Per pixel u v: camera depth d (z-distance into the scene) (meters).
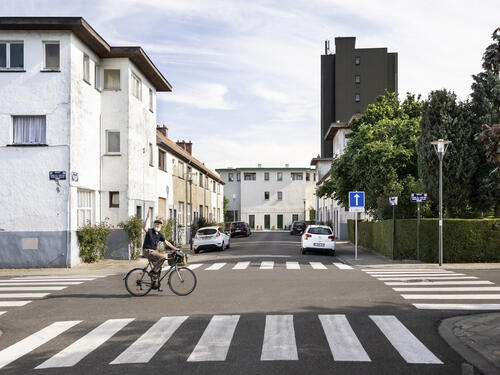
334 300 10.18
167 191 31.41
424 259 19.06
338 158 29.73
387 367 5.58
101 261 21.05
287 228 78.56
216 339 6.98
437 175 19.50
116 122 22.61
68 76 19.19
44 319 8.81
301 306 9.52
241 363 5.78
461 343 6.68
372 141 27.19
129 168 22.59
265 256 23.42
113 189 22.47
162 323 8.13
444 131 19.12
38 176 19.00
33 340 7.26
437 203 20.39
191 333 7.38
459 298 10.34
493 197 18.97
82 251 19.88
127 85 22.62
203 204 46.28
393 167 26.20
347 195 29.70
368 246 28.58
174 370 5.55
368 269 16.80
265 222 79.06
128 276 11.23
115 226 22.36
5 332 7.87
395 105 35.34
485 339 6.84
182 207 36.66
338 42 70.12
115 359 6.09
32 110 19.12
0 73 19.20
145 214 25.44
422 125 20.03
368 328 7.60
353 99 69.50
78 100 19.89
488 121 18.64
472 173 19.11
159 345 6.73
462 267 17.05
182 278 11.25
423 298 10.36
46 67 19.36
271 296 10.76
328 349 6.38
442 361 5.83
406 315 8.59
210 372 5.44
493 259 18.44
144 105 25.34
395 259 20.84
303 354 6.15
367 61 69.62
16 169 19.00
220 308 9.41
